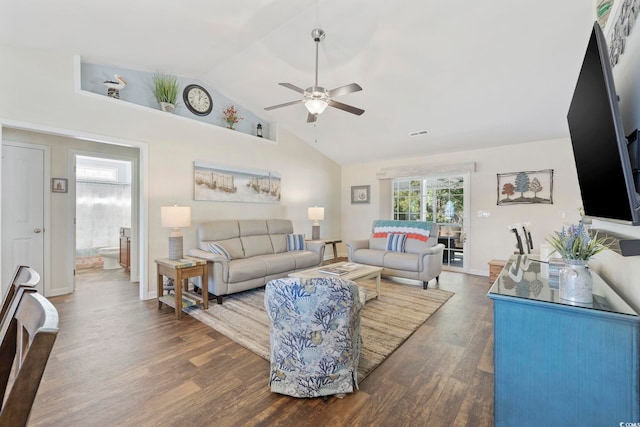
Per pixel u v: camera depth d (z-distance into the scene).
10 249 3.28
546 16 2.39
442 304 3.38
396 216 6.05
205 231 3.87
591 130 1.22
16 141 3.33
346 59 3.27
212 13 2.53
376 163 6.28
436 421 1.52
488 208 4.89
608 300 1.19
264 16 2.66
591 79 1.15
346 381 1.73
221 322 2.81
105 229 6.09
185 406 1.63
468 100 3.67
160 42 2.95
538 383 1.20
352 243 4.83
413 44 2.92
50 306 0.70
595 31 1.06
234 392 1.76
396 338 2.47
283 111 4.79
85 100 3.09
